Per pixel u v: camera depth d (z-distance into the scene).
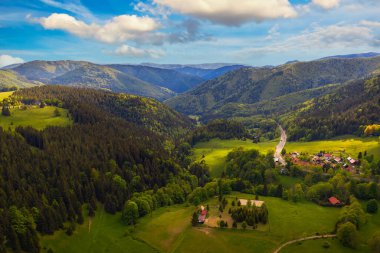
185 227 161.50
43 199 161.75
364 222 152.75
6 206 145.25
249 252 135.88
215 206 184.38
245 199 194.25
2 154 189.25
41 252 134.62
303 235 145.75
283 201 195.12
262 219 158.38
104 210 180.38
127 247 146.75
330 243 137.75
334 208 182.75
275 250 136.00
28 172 181.25
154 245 147.50
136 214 169.88
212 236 150.12
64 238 147.12
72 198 168.88
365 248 132.88
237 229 154.50
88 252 143.25
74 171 196.25
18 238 130.88
